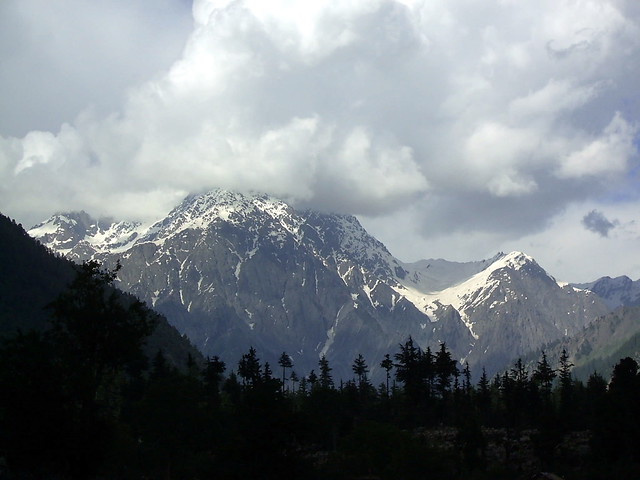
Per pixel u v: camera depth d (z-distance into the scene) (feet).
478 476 387.75
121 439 353.51
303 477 290.76
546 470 396.57
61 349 271.69
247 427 287.07
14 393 254.47
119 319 272.51
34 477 276.21
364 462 362.74
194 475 368.27
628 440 392.06
